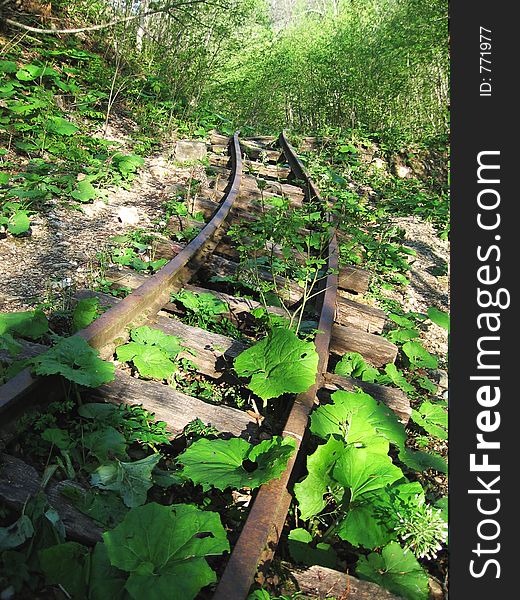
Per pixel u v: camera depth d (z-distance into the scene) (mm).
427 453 3215
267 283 4836
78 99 9188
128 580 1966
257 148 11094
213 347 3846
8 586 2066
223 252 5703
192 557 2088
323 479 2631
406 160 12055
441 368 4664
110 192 6840
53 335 3555
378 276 6105
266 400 3340
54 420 2850
